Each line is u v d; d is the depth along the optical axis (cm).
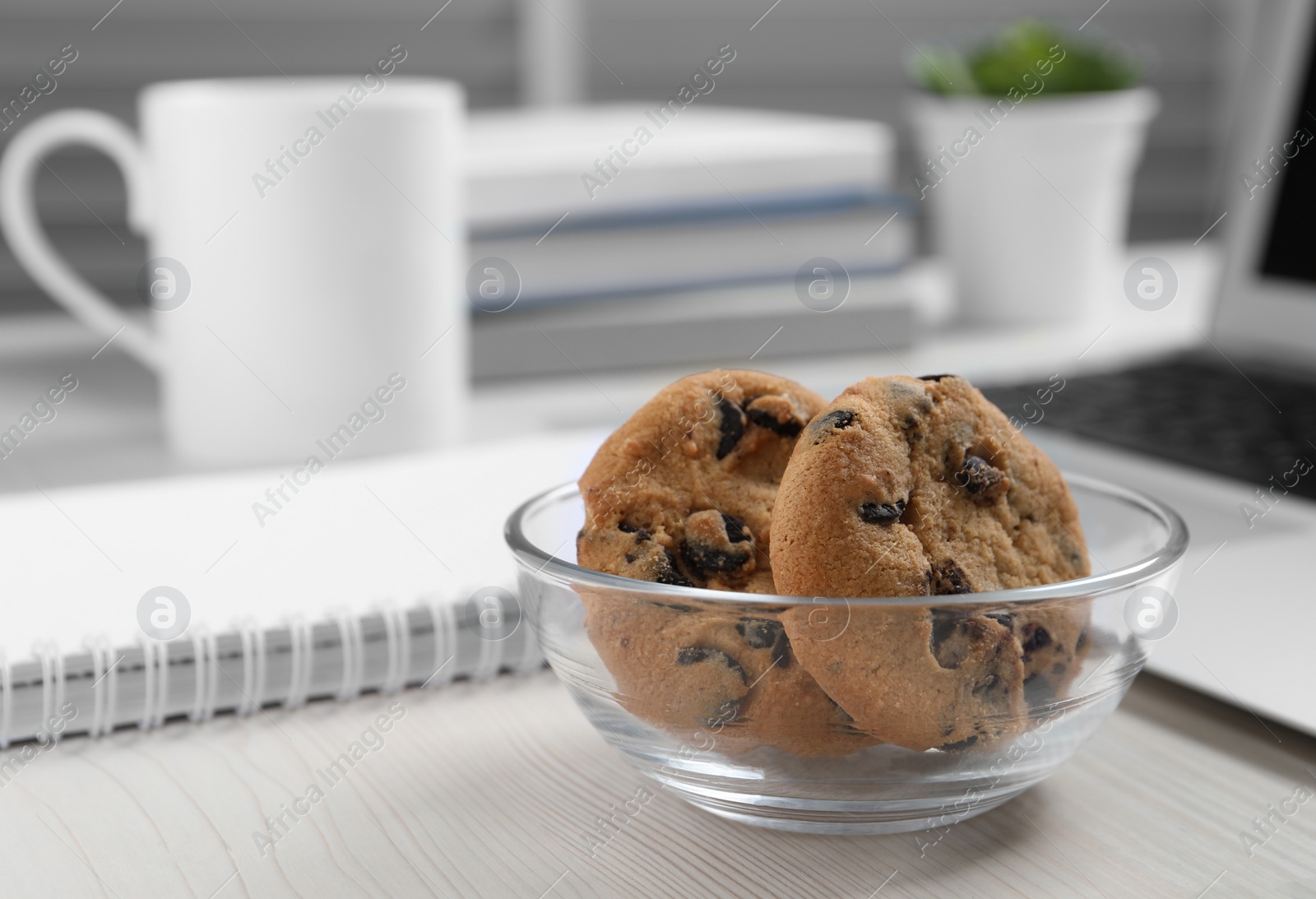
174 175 85
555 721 73
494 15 125
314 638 73
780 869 68
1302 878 67
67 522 80
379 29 121
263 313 86
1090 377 93
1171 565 67
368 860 69
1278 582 76
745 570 70
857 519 65
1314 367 94
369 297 86
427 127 86
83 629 74
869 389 69
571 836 70
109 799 71
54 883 67
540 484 82
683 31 131
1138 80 100
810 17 134
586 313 96
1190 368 95
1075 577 70
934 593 66
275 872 68
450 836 70
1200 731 73
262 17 117
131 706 73
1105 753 72
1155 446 85
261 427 87
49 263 87
